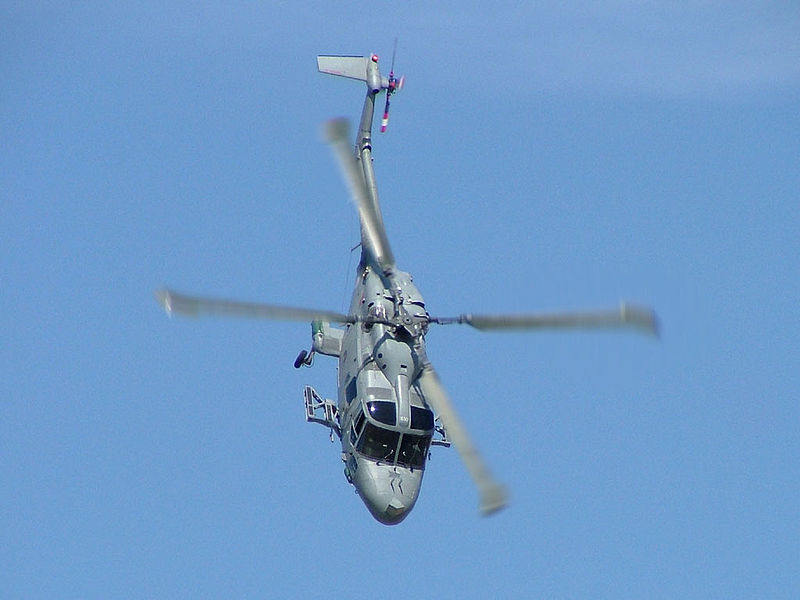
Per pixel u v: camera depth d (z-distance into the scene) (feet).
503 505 462.60
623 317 478.18
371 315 536.42
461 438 490.49
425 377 525.75
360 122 623.36
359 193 533.96
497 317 503.20
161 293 466.29
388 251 536.83
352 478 532.73
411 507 524.52
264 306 488.02
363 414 525.75
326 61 627.87
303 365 561.84
